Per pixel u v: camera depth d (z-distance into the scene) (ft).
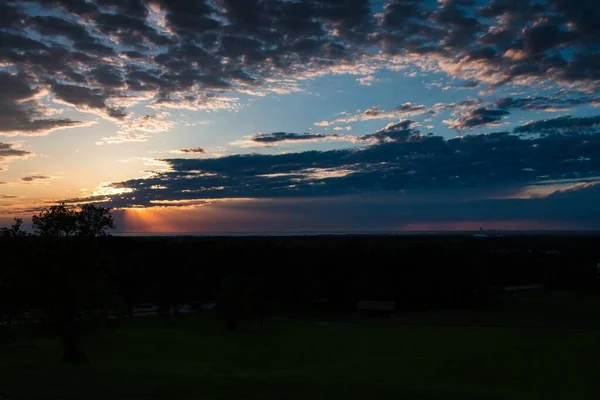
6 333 134.92
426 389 98.73
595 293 428.97
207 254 398.01
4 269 136.05
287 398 82.17
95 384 86.99
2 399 72.74
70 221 141.38
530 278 532.32
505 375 124.36
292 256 415.03
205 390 86.43
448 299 377.30
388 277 391.65
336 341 204.13
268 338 216.13
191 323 291.17
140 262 341.00
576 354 156.87
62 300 134.51
